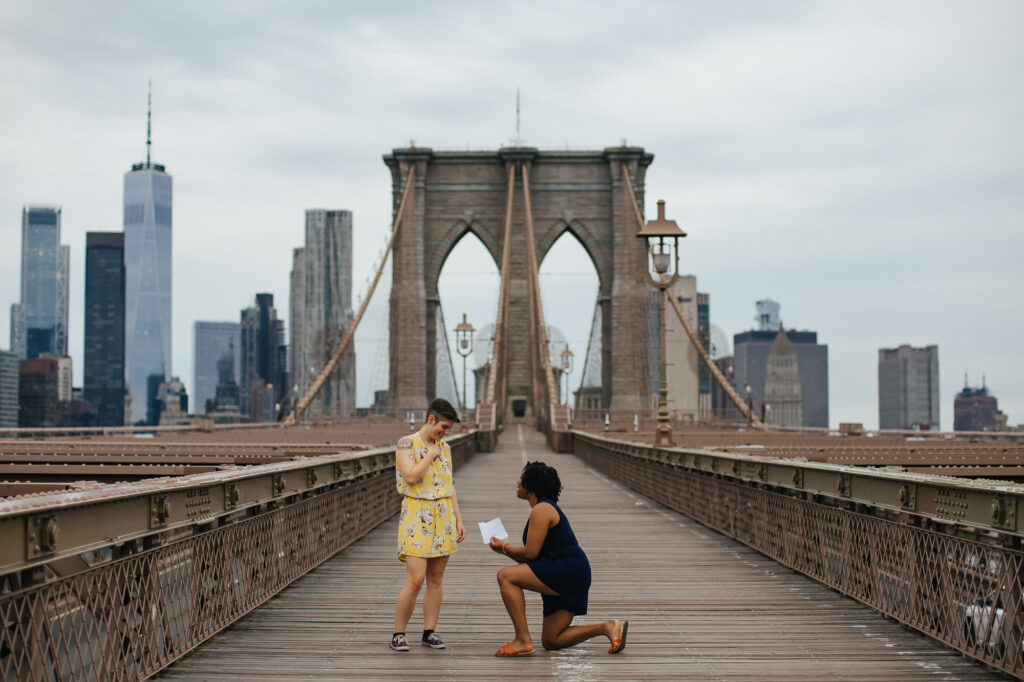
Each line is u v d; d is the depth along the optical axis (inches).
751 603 397.4
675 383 3619.6
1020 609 268.5
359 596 406.0
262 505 388.5
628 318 4131.4
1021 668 268.4
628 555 532.7
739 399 2687.0
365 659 306.5
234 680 280.4
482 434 1891.0
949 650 314.5
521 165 4242.1
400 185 4259.4
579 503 843.4
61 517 229.8
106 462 668.7
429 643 322.3
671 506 788.0
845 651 315.9
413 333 4116.6
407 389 4077.3
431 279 4237.2
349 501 558.9
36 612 220.2
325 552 496.1
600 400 4259.4
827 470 415.2
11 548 209.6
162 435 1476.4
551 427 2105.1
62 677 230.5
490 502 838.5
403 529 324.2
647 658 308.7
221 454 740.7
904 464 710.5
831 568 426.3
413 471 321.1
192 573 312.8
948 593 314.2
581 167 4276.6
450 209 4252.0
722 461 615.2
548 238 4254.4
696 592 422.3
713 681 281.7
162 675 283.9
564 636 317.1
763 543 531.2
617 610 384.5
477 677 286.0
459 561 508.7
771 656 310.5
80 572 238.4
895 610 358.3
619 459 1106.7
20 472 622.8
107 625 252.8
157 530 281.4
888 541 362.6
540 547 315.0
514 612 313.0
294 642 327.0
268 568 397.1
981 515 286.7
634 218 4200.3
